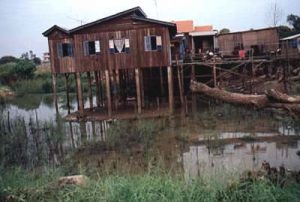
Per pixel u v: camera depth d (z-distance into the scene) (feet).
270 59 86.99
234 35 116.67
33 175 29.81
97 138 53.98
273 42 113.09
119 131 56.18
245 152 42.83
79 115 77.61
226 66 99.66
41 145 50.75
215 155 42.42
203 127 58.23
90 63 77.41
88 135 57.26
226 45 117.50
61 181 25.27
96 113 80.59
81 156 45.29
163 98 94.07
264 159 39.34
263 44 113.09
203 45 126.21
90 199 21.31
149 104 88.43
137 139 51.62
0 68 187.32
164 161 40.88
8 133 56.75
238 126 56.75
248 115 63.31
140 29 75.36
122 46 76.13
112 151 46.96
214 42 123.44
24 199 22.26
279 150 42.68
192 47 122.52
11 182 25.38
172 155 43.55
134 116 72.69
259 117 61.46
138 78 76.38
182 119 66.64
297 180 22.99
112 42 76.33
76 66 77.87
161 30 74.95
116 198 20.61
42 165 41.27
